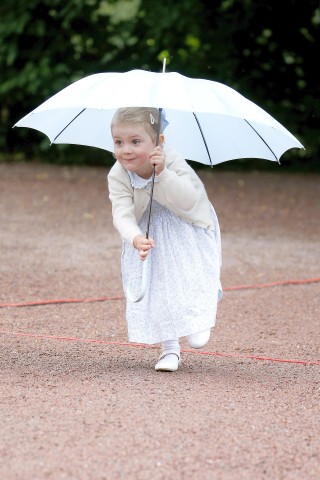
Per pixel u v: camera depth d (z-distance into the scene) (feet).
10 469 29.30
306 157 130.00
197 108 36.83
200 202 41.16
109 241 77.15
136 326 41.06
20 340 46.93
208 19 123.34
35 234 79.30
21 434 32.22
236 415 35.27
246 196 103.19
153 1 123.03
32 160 133.39
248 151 42.22
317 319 54.03
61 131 42.42
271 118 39.45
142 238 39.11
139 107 39.32
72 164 131.23
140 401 36.37
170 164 40.60
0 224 83.71
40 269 65.72
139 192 40.47
